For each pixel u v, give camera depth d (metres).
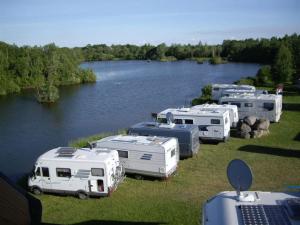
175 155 20.06
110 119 44.91
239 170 8.53
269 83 60.62
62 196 17.89
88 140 28.02
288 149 23.75
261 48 146.38
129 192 17.84
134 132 23.48
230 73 99.12
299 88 52.66
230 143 25.89
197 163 21.83
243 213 7.61
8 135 38.81
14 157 30.41
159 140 19.84
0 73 85.88
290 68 61.22
